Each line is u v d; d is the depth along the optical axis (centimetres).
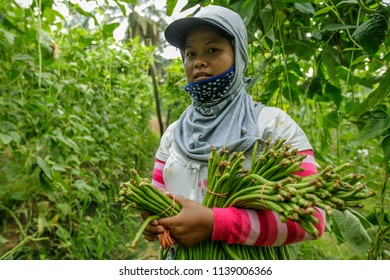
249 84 136
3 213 254
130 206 86
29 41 201
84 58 304
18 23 202
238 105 100
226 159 90
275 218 87
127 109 461
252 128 94
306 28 146
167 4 147
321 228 88
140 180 86
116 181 371
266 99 165
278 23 136
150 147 613
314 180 73
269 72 158
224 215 85
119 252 266
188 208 85
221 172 89
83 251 242
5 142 185
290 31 156
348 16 141
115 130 397
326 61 148
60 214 242
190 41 101
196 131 102
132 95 470
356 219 111
